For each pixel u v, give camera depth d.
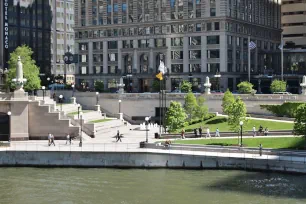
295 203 60.28
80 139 91.00
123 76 177.88
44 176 76.00
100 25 192.12
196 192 65.75
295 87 178.62
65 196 65.50
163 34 180.00
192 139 91.94
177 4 177.25
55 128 99.25
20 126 97.62
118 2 189.00
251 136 92.69
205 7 172.00
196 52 174.38
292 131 89.06
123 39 188.25
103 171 78.81
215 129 101.75
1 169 81.19
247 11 185.75
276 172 74.06
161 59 181.62
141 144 85.44
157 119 128.88
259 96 117.81
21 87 99.25
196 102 113.69
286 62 188.88
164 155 79.56
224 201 61.72
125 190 67.56
